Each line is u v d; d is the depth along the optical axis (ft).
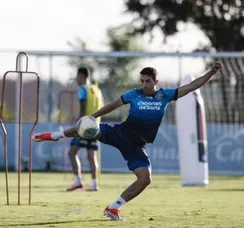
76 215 76.95
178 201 95.50
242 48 306.14
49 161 185.06
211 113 201.98
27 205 86.69
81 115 116.57
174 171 187.62
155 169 187.83
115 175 171.42
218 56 183.62
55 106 197.88
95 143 116.16
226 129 188.03
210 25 303.48
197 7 302.45
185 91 73.15
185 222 71.77
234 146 187.62
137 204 90.17
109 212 72.90
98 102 117.91
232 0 301.63
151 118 72.79
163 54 184.34
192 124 131.44
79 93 117.29
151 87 72.54
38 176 158.10
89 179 153.17
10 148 187.52
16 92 187.93
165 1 303.48
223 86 202.18
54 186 124.77
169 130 187.83
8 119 188.96
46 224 69.51
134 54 184.24
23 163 183.62
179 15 302.45
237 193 111.75
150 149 188.14
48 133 74.23
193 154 131.03
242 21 302.66
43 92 196.54
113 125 73.87
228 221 72.95
